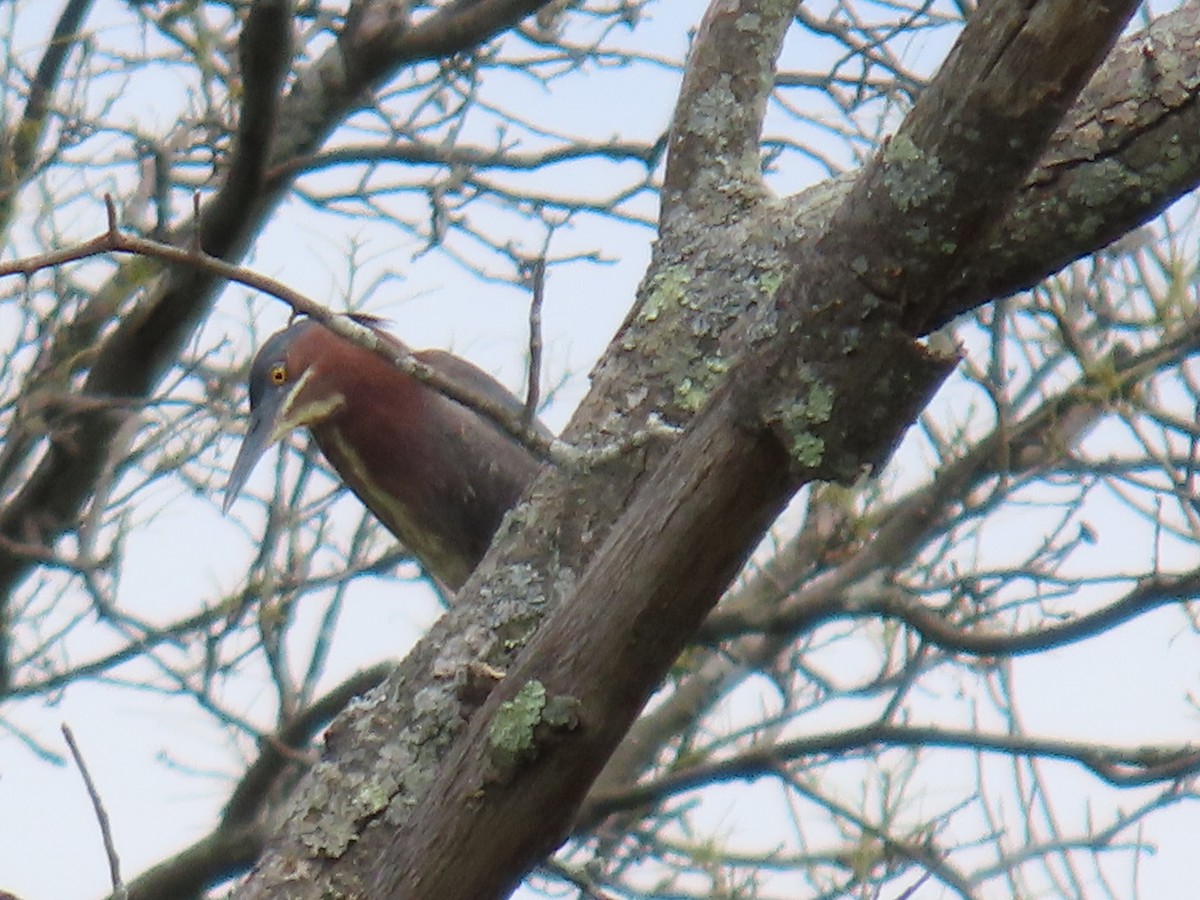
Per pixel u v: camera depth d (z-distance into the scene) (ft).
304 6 39.11
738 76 23.36
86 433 35.78
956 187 13.48
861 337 14.02
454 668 20.76
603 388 21.56
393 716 20.98
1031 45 12.97
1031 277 15.52
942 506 32.73
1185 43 15.64
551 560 20.77
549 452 16.72
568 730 14.51
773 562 34.81
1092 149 15.40
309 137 37.47
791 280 14.30
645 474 20.83
